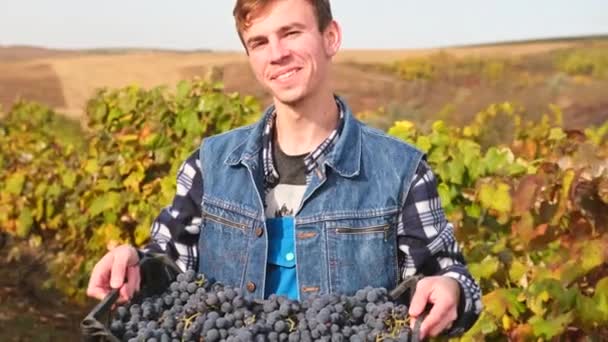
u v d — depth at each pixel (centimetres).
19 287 908
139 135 753
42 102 3153
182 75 3556
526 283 450
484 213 507
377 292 247
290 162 272
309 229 266
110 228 719
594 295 401
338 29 273
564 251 421
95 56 4078
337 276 264
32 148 1078
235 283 272
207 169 282
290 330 237
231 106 762
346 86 3619
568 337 421
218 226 276
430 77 3756
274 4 258
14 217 802
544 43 4509
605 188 414
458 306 244
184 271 276
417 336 227
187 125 741
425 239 264
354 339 231
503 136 842
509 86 3559
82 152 914
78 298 787
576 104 3203
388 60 4041
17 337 827
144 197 715
